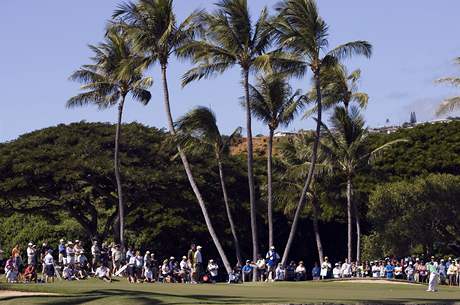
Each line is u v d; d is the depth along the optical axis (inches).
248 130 1951.3
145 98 2236.7
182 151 2079.2
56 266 1792.6
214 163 2659.9
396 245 2445.9
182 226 2541.8
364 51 1930.4
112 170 2443.4
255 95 2036.2
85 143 2600.9
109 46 2220.7
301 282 1705.2
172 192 2549.2
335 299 1132.5
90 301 1021.8
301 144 2405.3
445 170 2837.1
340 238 2871.6
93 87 2223.2
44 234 2635.3
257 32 1931.6
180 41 2009.1
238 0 1913.1
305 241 2837.1
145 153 2667.3
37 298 1062.4
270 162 2031.3
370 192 2689.5
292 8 1904.5
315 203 2486.5
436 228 2481.5
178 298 1074.1
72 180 2465.6
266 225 2743.6
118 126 2233.0
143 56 2041.1
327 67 1974.7
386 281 1780.3
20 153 2534.5
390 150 2935.5
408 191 2460.6
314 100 2218.3
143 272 1772.9
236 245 2076.8
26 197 2556.6
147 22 1989.4
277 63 1926.7
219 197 2618.1
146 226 2596.0
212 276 1843.0
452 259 2301.9
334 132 2336.4
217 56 1937.7
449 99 1973.4
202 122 2038.6
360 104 2319.1
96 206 2679.6
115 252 1897.1
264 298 1124.5
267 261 1935.3
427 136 2935.5
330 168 2317.9
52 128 2758.4
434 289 1553.9
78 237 2652.6
